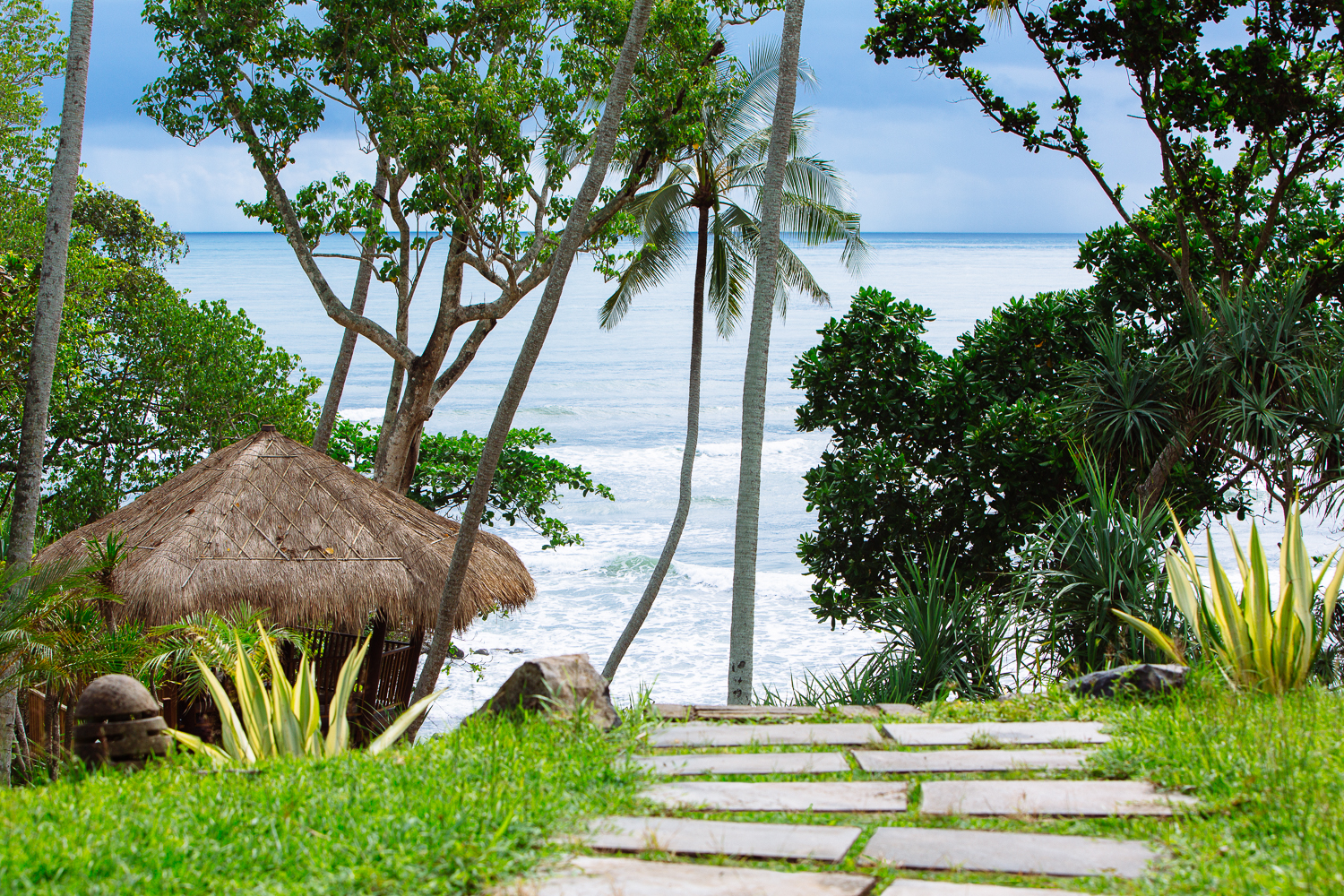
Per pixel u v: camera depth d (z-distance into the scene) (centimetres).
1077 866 324
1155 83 1241
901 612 792
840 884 312
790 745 491
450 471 1981
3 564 788
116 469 1878
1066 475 1294
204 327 1905
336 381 1609
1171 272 1389
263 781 417
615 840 355
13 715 927
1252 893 289
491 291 12150
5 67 1998
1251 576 568
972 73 1297
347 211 1487
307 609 1025
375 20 1474
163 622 970
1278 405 1043
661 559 1648
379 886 314
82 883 311
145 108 1488
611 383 6556
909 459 1423
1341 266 1280
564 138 1520
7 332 1269
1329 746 415
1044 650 754
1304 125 1205
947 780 421
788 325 9769
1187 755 416
